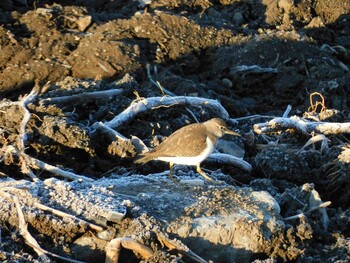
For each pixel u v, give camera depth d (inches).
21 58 673.0
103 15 764.0
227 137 556.4
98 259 411.5
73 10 746.8
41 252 398.0
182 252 406.0
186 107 595.5
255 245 415.8
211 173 508.4
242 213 427.8
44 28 715.4
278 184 510.6
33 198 421.1
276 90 684.7
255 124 585.0
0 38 686.5
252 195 448.8
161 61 695.1
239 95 692.1
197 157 467.8
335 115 607.8
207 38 733.3
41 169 490.0
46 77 656.4
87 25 729.0
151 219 416.5
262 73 694.5
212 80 703.1
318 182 524.7
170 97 589.3
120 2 817.5
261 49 713.6
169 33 724.7
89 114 582.9
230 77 701.3
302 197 470.9
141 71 671.8
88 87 604.7
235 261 415.8
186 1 805.2
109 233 410.6
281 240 420.5
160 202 436.8
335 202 514.6
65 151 517.7
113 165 524.7
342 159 525.0
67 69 662.5
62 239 408.8
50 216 411.8
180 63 703.7
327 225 460.4
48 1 803.4
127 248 404.8
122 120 558.6
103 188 441.1
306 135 576.1
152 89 641.0
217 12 794.2
